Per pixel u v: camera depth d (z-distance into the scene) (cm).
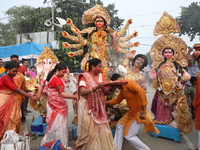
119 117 413
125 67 432
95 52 452
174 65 426
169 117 425
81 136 271
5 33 2736
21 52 1304
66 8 1844
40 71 459
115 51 475
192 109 553
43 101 428
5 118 331
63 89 320
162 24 446
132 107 304
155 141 403
